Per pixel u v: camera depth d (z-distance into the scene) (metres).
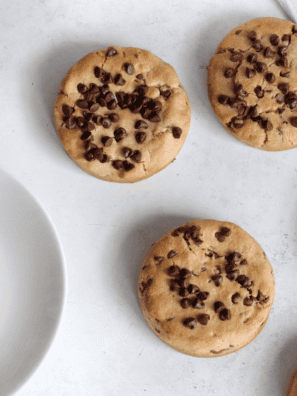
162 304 0.30
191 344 0.30
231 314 0.30
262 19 0.33
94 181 0.33
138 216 0.33
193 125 0.34
